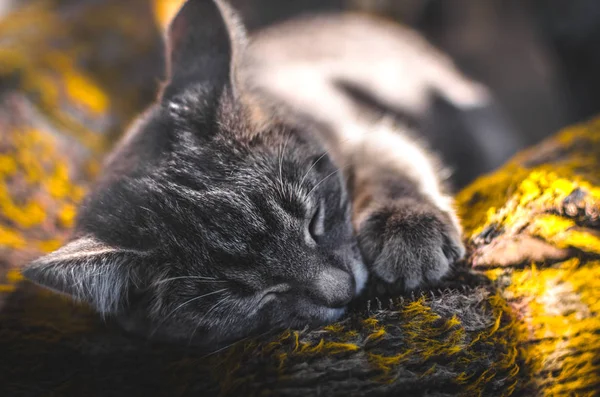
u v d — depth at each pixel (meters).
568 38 0.45
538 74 0.57
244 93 0.27
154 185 0.24
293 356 0.21
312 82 0.36
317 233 0.25
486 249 0.23
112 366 0.23
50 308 0.26
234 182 0.24
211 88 0.26
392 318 0.22
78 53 0.40
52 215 0.31
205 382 0.22
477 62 0.58
